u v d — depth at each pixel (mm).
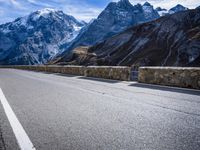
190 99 6887
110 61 143250
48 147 3057
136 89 9453
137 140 3312
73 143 3201
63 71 26750
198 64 92250
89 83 12359
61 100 6719
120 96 7492
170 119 4484
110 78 16062
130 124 4129
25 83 12406
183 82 10188
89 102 6383
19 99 6934
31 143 3199
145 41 149000
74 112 5105
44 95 7762
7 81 13828
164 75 11273
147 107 5664
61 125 4082
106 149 2986
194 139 3344
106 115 4816
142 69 12812
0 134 3588
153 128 3891
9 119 4523
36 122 4289
